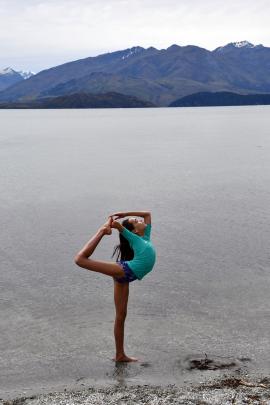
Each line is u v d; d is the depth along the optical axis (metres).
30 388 9.78
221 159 56.41
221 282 15.84
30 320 13.00
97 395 9.44
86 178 41.59
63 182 39.19
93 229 23.17
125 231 10.01
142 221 10.62
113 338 11.97
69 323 12.81
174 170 46.78
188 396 9.32
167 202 30.09
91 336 12.07
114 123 188.50
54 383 9.98
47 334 12.20
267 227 23.19
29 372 10.40
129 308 13.72
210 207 28.22
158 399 9.22
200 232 22.41
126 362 10.81
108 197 32.12
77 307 13.87
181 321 12.87
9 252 19.41
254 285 15.55
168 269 17.17
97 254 18.98
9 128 157.38
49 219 25.39
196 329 12.38
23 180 40.47
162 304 14.02
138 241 10.03
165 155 62.78
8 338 11.97
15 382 10.02
